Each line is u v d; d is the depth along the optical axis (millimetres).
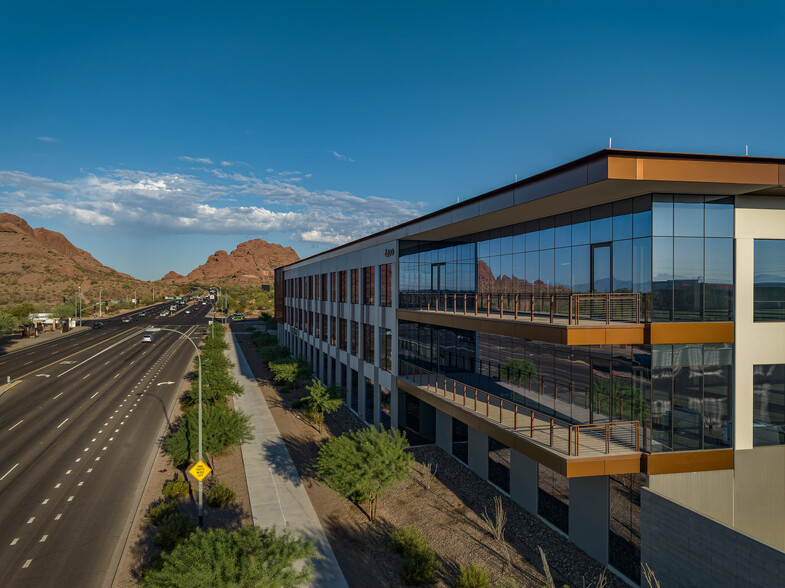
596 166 12789
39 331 94812
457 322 20625
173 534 16766
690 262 14266
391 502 20203
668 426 13914
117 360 60375
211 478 23344
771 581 10141
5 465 24891
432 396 22000
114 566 15727
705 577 11602
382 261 29375
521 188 16625
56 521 18828
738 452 14305
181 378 48750
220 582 10211
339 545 16875
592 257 17016
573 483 16031
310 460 25594
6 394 41344
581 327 13727
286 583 11102
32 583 14719
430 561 14898
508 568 14867
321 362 44469
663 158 12586
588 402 16484
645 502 13367
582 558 15203
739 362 14336
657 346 13883
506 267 22703
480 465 21656
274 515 19203
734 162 12891
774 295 14773
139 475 23672
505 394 21531
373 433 19141
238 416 27047
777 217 14805
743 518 14406
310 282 49562
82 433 30328
